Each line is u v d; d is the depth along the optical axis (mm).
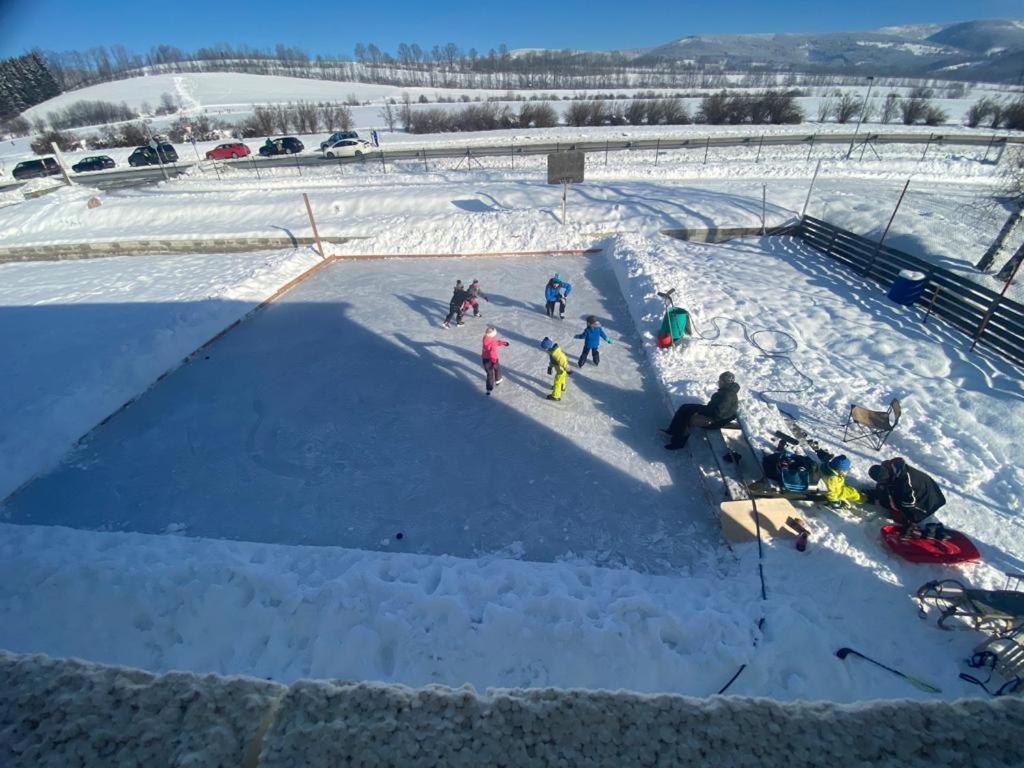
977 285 12711
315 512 8547
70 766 1376
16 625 6363
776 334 12969
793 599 6594
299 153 41594
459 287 13719
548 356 12508
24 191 31609
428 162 35250
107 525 8406
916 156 33219
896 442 9336
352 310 15422
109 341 13477
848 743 1447
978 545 7355
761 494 7961
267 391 11758
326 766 1357
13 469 9312
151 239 22062
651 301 14039
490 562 7297
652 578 7066
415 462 9508
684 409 9227
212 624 6270
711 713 1523
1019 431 9320
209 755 1393
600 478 9008
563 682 5680
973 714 1523
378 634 5996
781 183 26922
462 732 1445
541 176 29016
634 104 52562
